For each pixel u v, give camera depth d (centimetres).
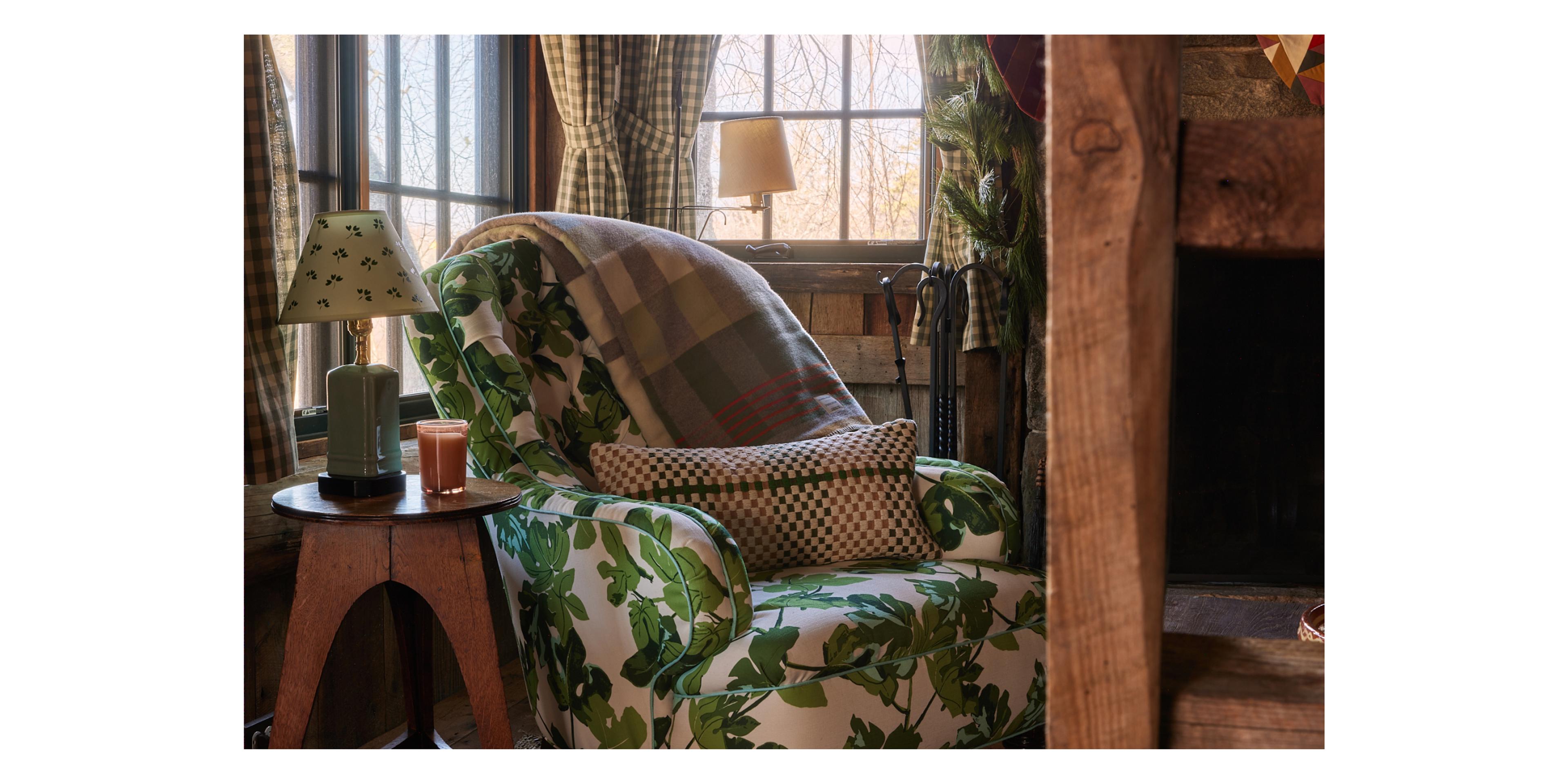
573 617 172
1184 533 296
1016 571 189
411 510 155
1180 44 59
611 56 317
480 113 300
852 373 341
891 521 191
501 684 160
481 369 190
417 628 193
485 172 304
